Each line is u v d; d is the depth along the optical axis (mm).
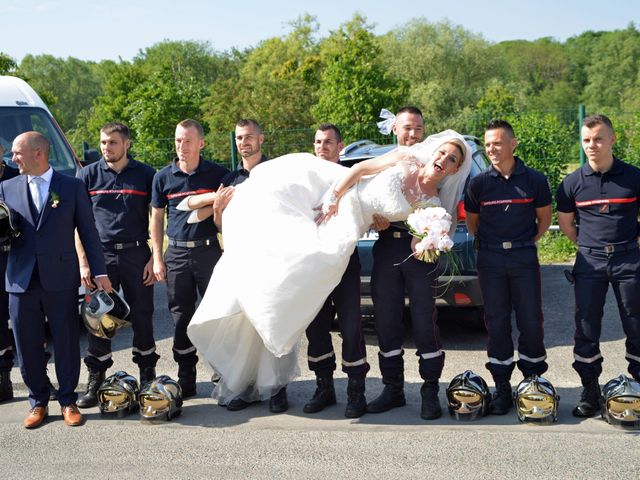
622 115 11797
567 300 8312
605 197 4820
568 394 5383
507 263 4934
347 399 5496
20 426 5152
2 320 5629
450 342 6867
